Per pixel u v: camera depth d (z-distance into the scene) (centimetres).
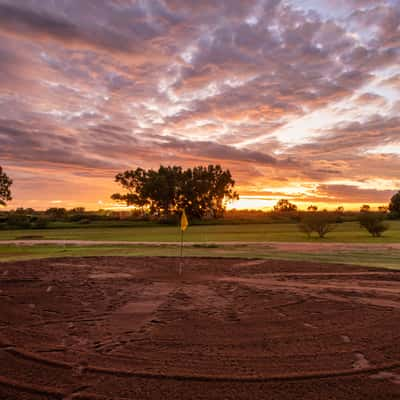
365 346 633
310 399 442
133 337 682
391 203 8731
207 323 780
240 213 10600
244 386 476
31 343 646
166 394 454
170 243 3117
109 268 1631
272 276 1423
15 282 1288
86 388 470
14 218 6838
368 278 1373
